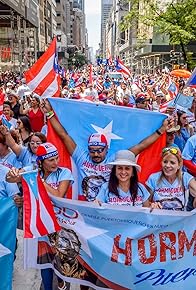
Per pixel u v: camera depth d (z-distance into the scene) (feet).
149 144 15.88
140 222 12.29
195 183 13.80
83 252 12.58
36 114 28.45
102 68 166.40
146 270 12.40
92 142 14.37
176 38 70.28
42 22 251.60
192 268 12.53
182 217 12.26
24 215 11.92
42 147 13.34
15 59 144.25
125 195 12.94
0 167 14.30
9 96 33.99
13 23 133.08
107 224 12.35
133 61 237.04
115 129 16.03
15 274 16.25
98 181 14.60
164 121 15.75
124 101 38.32
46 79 20.42
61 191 13.10
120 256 12.38
